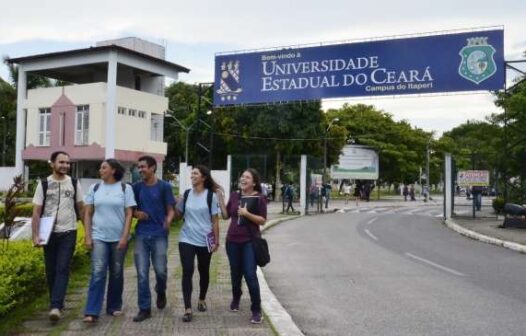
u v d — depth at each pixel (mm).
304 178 32781
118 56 35125
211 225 7434
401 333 7020
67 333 6340
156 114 38844
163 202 7371
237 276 7520
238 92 25609
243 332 6516
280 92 24891
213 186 7504
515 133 29188
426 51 22844
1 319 6684
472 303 8766
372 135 63781
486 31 22188
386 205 47656
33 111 37844
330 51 24078
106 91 34812
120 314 7312
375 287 10188
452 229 23578
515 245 16578
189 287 7180
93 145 35094
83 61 35781
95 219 7148
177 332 6461
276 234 20469
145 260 7246
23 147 38500
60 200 7109
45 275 7938
